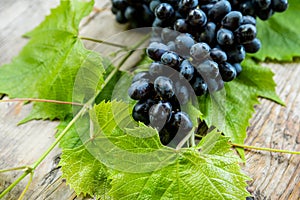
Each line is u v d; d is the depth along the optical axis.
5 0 0.68
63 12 0.59
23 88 0.59
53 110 0.57
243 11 0.56
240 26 0.53
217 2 0.54
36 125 0.57
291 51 0.63
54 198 0.52
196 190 0.49
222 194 0.49
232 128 0.55
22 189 0.52
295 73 0.61
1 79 0.60
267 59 0.63
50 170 0.53
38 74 0.59
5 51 0.63
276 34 0.64
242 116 0.56
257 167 0.54
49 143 0.55
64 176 0.51
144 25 0.63
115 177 0.49
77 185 0.51
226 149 0.51
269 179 0.53
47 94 0.57
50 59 0.59
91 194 0.51
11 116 0.58
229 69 0.53
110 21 0.66
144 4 0.61
